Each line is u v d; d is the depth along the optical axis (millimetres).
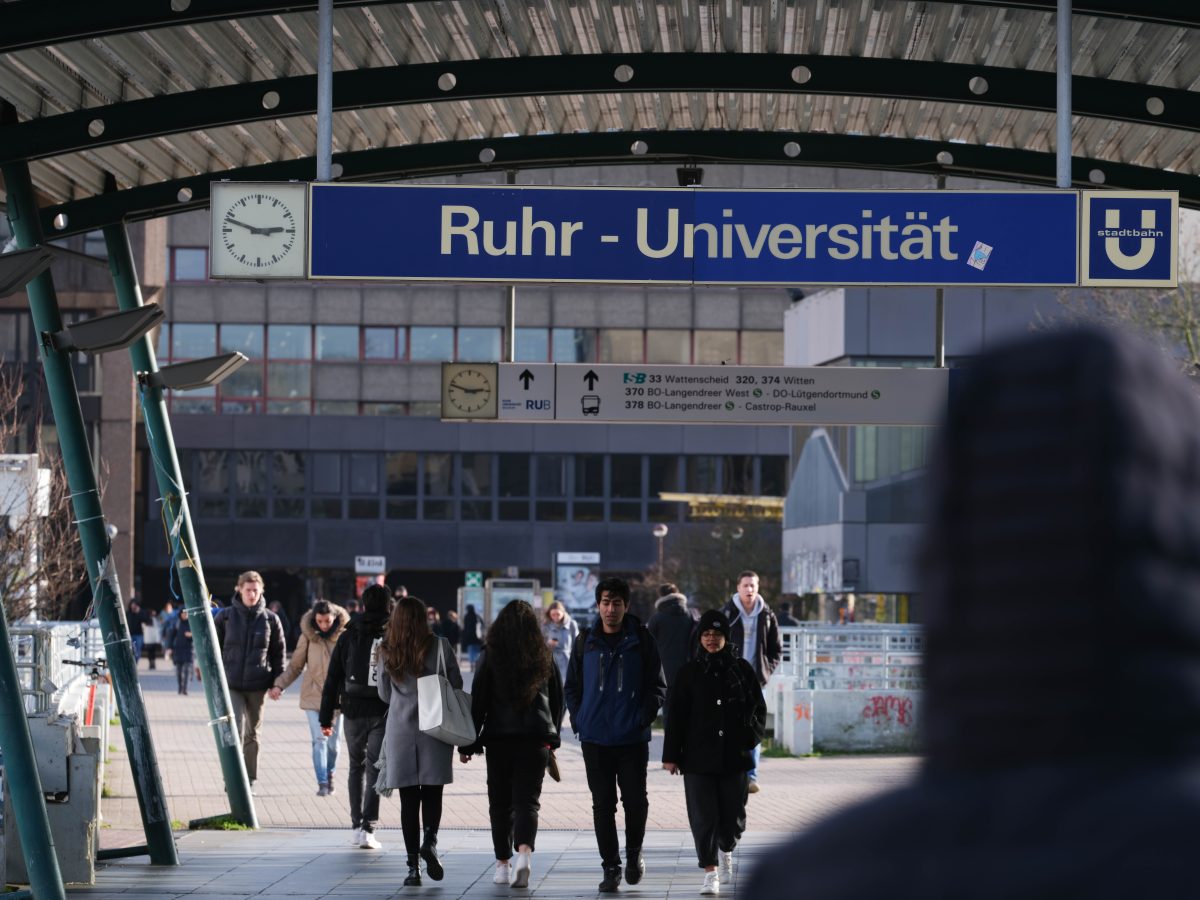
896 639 26953
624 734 13508
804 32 15766
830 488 56312
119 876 14344
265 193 12258
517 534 84188
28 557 26406
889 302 54406
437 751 13773
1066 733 1139
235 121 14414
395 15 14984
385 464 84188
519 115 17969
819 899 1144
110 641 15180
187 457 83500
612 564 84125
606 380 19047
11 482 28000
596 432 84312
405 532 83875
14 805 11266
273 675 20000
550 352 84375
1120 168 17016
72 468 15219
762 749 27078
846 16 15227
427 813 14000
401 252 12297
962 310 53906
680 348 84438
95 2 12297
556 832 17766
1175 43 15117
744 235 12336
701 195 12344
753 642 19219
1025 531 1164
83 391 76938
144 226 73125
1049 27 15023
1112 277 12031
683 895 13352
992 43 15648
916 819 1149
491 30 15531
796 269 12281
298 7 12258
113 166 17844
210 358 17391
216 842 16672
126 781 22578
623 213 12344
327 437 83812
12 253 11539
